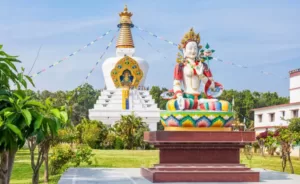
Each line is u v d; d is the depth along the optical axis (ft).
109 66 244.63
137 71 242.17
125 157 114.42
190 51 55.31
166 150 51.03
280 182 49.78
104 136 183.21
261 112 199.62
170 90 55.88
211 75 55.83
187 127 52.37
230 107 53.78
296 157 147.13
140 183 48.32
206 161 51.21
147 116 233.35
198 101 53.47
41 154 61.98
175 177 48.98
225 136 50.83
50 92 187.32
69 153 90.17
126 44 248.11
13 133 27.45
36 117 26.91
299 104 165.27
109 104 235.20
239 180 49.52
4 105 28.17
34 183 57.52
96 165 96.78
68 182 49.60
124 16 250.78
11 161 30.25
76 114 286.05
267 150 147.13
